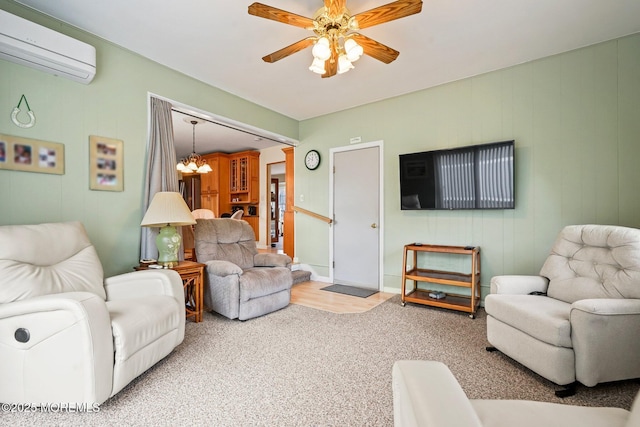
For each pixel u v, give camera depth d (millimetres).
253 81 3537
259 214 7449
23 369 1528
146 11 2299
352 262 4492
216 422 1501
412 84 3660
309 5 2264
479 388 1806
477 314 3182
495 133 3326
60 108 2412
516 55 2998
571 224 2936
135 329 1731
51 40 2166
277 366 2072
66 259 2055
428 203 3678
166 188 3082
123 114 2801
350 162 4492
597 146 2814
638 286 1831
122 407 1607
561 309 1943
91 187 2584
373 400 1693
